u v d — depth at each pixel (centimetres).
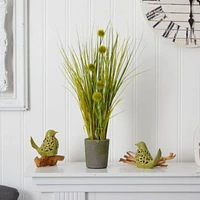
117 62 199
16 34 197
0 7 197
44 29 200
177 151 202
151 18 199
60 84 200
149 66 201
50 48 200
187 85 201
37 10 200
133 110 201
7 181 200
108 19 200
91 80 174
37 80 200
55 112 200
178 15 199
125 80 200
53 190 171
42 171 172
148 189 172
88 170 175
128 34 201
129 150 201
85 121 178
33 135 200
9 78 199
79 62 199
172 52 201
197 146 185
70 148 200
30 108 200
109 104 176
